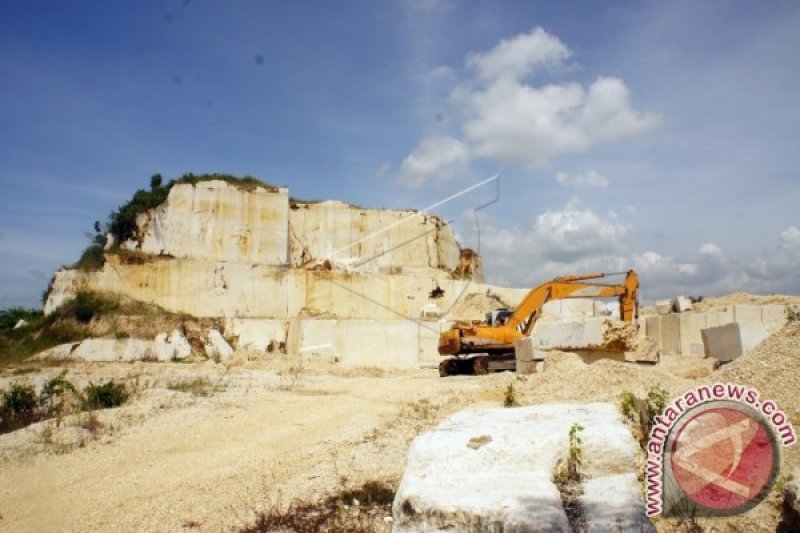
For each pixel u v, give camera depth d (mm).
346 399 16797
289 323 41969
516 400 13102
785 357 8594
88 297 40031
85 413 15055
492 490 5859
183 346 37719
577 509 5859
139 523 8406
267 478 9984
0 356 35594
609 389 12070
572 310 41719
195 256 46938
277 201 49719
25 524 8602
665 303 32094
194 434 13102
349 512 8078
